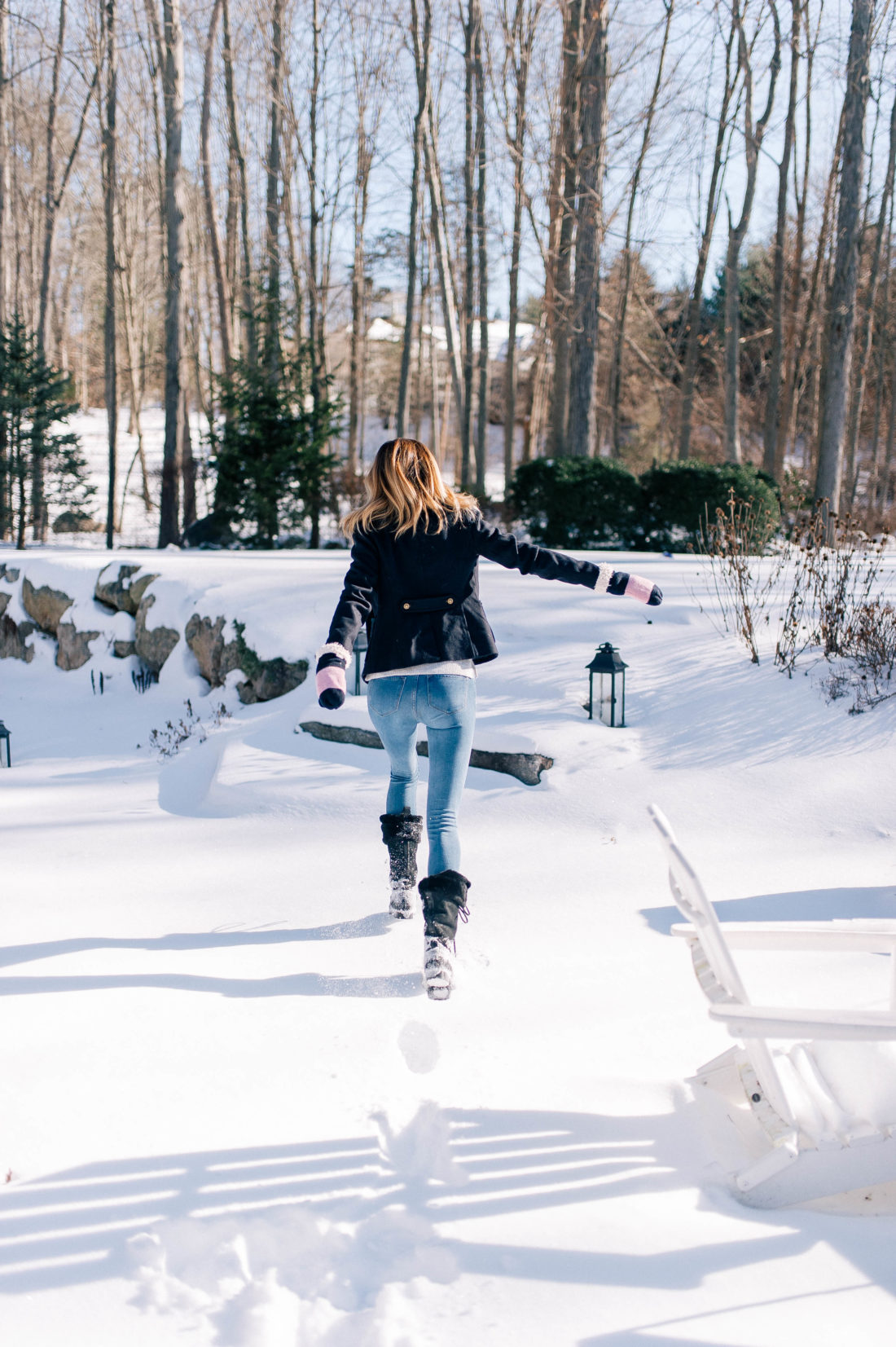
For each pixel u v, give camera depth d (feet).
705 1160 6.92
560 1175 6.72
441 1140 7.12
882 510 84.23
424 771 18.07
